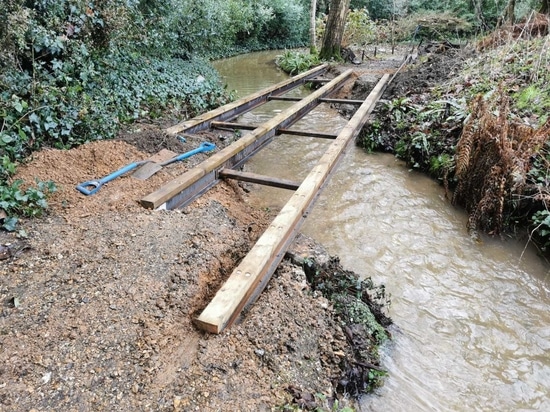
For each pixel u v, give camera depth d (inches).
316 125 249.8
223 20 391.9
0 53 131.0
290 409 61.1
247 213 137.2
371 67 402.0
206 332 71.9
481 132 142.5
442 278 117.7
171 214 111.3
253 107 245.9
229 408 59.2
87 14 170.2
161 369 64.1
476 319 103.2
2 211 97.5
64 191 117.0
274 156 200.4
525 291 113.4
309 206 127.3
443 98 219.1
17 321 70.2
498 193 132.4
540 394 83.8
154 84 229.6
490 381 86.1
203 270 90.1
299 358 72.1
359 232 138.2
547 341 97.3
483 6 514.3
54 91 145.1
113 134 169.9
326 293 95.0
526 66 208.7
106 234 97.3
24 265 84.6
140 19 221.0
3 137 117.5
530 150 130.0
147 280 82.7
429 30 551.8
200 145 168.7
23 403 56.6
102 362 64.1
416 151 190.1
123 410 57.3
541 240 131.9
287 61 459.8
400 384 82.7
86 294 77.5
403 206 157.1
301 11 666.8
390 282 114.9
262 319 76.7
